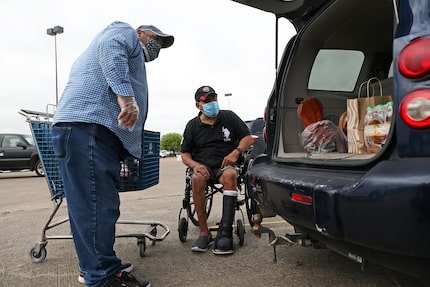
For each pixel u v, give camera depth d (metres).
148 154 3.18
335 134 2.71
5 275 2.77
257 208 2.82
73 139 2.15
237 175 3.32
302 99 3.09
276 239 2.49
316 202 1.79
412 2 1.52
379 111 2.07
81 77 2.23
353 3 2.76
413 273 1.52
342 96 3.38
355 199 1.55
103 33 2.25
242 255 3.08
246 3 2.73
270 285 2.43
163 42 2.79
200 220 3.33
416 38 1.49
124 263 2.79
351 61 3.47
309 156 2.38
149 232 3.30
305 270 2.67
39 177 13.32
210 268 2.80
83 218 2.15
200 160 3.54
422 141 1.46
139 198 6.45
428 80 1.46
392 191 1.42
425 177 1.35
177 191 7.48
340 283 2.41
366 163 1.70
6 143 12.77
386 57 3.66
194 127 3.61
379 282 2.41
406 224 1.38
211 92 3.46
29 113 2.91
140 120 2.44
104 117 2.18
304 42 3.11
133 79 2.36
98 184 2.18
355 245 1.72
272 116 2.95
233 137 3.62
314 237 2.16
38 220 4.78
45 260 3.10
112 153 2.27
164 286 2.48
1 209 5.82
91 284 2.21
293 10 2.88
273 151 2.82
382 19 3.10
